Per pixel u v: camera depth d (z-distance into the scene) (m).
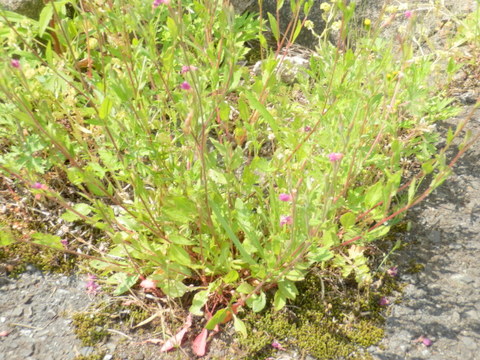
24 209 0.56
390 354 0.44
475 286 0.48
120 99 0.43
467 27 0.68
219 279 0.47
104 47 0.58
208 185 0.47
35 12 0.70
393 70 0.52
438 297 0.48
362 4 0.80
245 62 0.75
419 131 0.55
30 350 0.44
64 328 0.46
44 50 0.67
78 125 0.50
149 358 0.44
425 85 0.59
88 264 0.52
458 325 0.46
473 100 0.67
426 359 0.43
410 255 0.51
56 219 0.55
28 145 0.49
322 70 0.55
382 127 0.46
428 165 0.40
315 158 0.45
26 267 0.51
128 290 0.49
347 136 0.44
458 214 0.55
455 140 0.62
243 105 0.47
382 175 0.55
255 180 0.46
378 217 0.44
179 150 0.47
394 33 0.76
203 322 0.47
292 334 0.46
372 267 0.51
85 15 0.46
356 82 0.49
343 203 0.46
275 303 0.46
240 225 0.45
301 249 0.45
